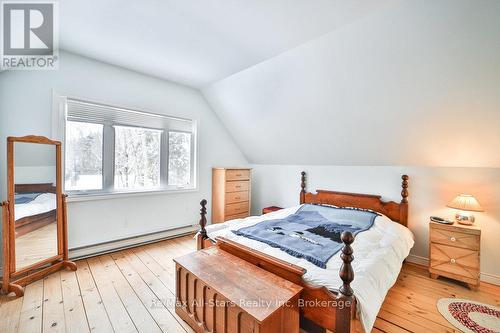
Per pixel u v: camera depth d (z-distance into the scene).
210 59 2.63
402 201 2.79
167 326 1.66
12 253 2.01
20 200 2.11
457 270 2.25
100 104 2.79
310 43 2.22
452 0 1.54
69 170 2.64
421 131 2.42
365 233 2.18
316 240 1.98
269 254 1.74
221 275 1.53
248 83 3.10
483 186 2.38
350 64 2.21
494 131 2.06
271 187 4.38
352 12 1.75
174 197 3.53
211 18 1.87
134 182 3.16
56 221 2.37
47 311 1.78
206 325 1.51
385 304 1.96
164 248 3.09
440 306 1.93
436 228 2.37
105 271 2.42
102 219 2.84
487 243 2.36
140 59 2.68
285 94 2.91
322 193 3.53
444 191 2.60
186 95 3.62
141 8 1.75
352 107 2.58
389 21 1.78
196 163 3.78
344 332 1.20
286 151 3.83
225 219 3.82
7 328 1.59
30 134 2.35
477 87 1.87
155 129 3.34
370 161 3.09
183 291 1.71
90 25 1.99
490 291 2.16
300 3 1.66
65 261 2.42
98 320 1.70
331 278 1.38
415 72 2.00
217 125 4.11
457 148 2.36
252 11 1.76
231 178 3.90
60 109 2.50
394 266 1.79
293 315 1.33
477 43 1.66
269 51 2.41
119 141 3.01
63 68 2.51
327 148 3.30
